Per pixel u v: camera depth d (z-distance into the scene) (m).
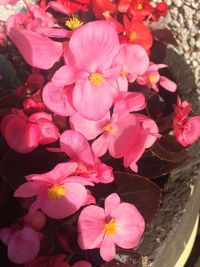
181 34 0.29
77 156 0.13
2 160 0.14
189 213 0.16
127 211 0.13
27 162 0.14
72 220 0.14
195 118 0.15
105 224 0.13
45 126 0.13
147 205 0.14
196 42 0.29
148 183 0.15
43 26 0.14
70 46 0.12
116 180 0.15
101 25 0.12
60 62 0.14
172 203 0.15
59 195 0.12
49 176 0.12
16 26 0.15
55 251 0.14
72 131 0.12
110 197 0.13
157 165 0.16
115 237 0.13
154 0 0.30
